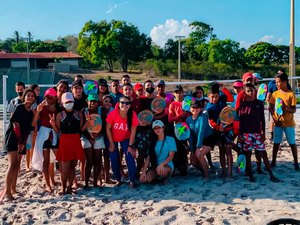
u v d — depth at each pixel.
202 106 7.12
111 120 6.13
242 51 73.56
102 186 6.36
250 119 6.29
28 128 5.79
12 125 5.66
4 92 9.97
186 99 6.43
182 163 6.74
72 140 5.83
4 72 59.44
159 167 6.19
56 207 5.35
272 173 6.62
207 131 6.47
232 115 6.24
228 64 66.94
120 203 5.48
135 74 64.12
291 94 6.90
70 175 5.99
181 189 6.04
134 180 6.33
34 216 5.05
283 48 78.62
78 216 5.03
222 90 6.77
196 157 6.57
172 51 74.75
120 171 6.59
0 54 67.75
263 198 5.48
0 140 11.52
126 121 6.14
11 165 5.71
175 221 4.75
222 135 6.43
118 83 7.16
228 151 6.48
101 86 6.87
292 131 7.00
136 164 6.73
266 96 7.62
